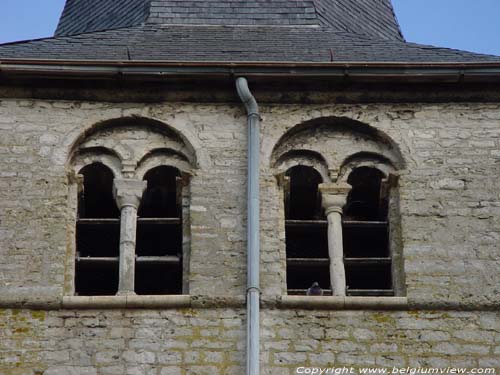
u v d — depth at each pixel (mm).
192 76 27750
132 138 27547
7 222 26391
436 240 26469
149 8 31062
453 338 25406
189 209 26734
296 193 27656
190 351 25094
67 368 24891
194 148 27297
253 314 25266
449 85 28062
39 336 25219
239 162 27188
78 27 32625
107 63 27703
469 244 26438
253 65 27766
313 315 25547
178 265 26672
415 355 25219
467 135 27641
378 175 27516
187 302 25547
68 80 27844
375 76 27828
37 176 26938
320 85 27953
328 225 26906
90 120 27562
